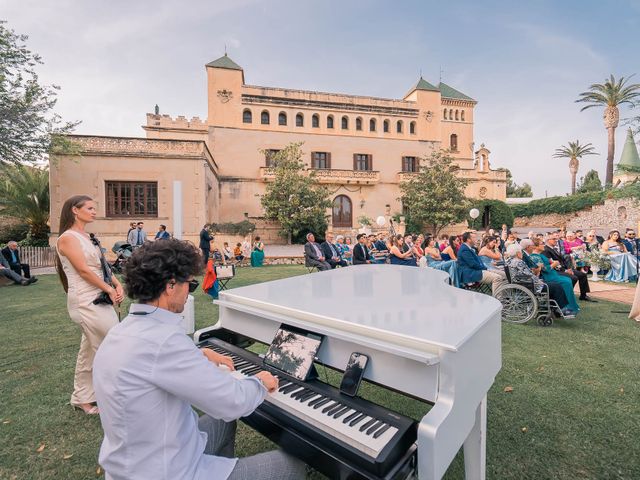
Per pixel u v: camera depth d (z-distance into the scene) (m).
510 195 66.31
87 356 2.78
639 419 2.72
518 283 5.58
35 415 2.79
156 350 1.05
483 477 1.87
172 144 17.92
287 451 1.45
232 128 26.25
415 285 2.88
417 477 1.32
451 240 9.59
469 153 36.25
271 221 25.42
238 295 2.30
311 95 28.08
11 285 9.53
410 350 1.37
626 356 4.06
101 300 2.66
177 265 1.17
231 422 1.76
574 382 3.38
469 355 1.48
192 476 1.13
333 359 1.67
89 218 2.78
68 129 14.35
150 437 1.04
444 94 36.84
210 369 1.12
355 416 1.38
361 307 1.98
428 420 1.24
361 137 29.16
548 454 2.31
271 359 1.80
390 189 29.64
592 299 7.15
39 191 19.27
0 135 12.33
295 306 1.98
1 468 2.19
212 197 22.28
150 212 17.62
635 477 2.10
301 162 27.72
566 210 31.59
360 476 1.21
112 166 17.09
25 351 4.24
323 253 11.29
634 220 25.23
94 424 2.68
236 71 26.38
